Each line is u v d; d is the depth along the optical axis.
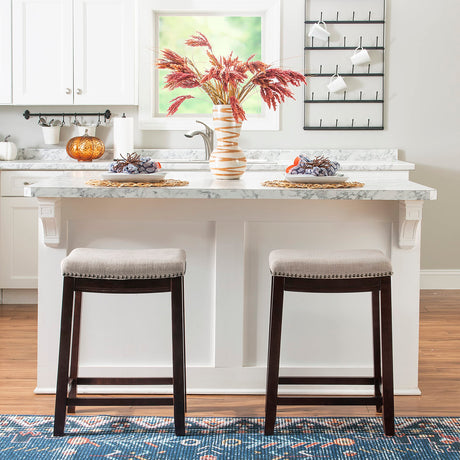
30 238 4.55
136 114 5.00
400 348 2.99
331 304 2.99
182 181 2.91
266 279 2.96
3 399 2.94
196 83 3.07
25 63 4.71
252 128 4.94
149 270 2.44
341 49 4.88
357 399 2.57
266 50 4.95
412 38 4.89
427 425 2.70
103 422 2.72
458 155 4.99
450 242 5.07
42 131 5.04
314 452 2.48
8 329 4.01
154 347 2.99
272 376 2.55
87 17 4.68
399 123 4.96
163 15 4.91
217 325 2.95
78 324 2.76
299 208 2.91
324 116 4.95
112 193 2.66
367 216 2.92
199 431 2.63
